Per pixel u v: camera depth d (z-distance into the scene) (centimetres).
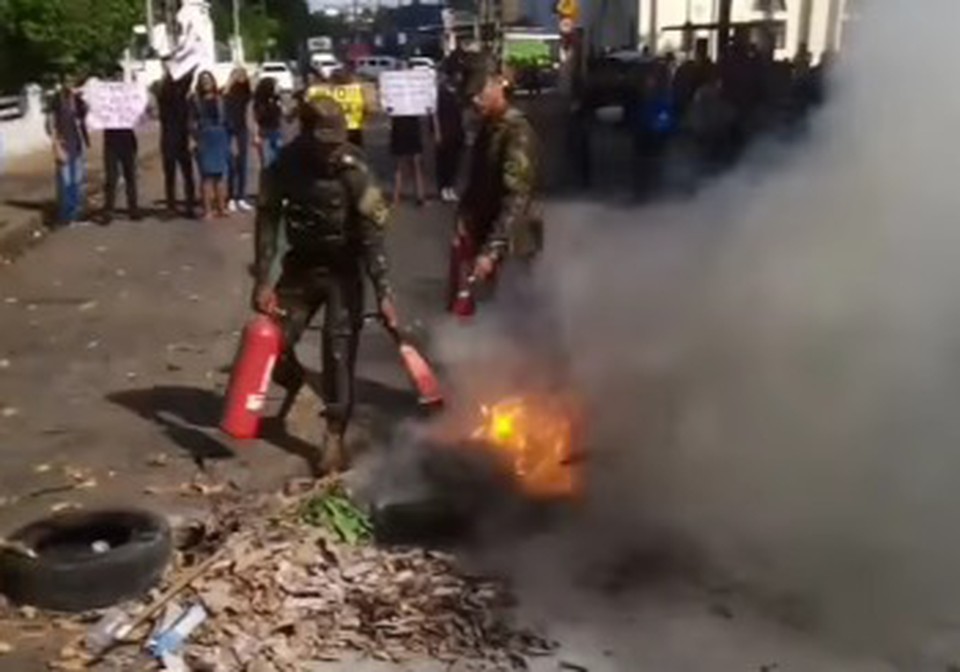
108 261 1120
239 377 527
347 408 519
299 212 507
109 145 1394
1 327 838
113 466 541
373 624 384
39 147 2208
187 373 703
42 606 396
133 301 924
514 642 377
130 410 626
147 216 1441
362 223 509
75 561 395
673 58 2169
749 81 1424
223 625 379
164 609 388
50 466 542
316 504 461
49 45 2230
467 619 389
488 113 563
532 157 557
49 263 1112
